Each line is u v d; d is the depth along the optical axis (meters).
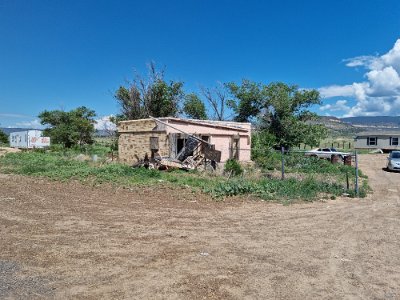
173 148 22.64
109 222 9.17
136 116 40.34
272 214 10.48
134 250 6.98
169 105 41.03
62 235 7.95
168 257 6.61
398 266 6.39
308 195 13.49
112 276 5.71
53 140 56.94
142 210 10.70
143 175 17.75
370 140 60.97
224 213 10.48
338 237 8.20
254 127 43.19
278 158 27.75
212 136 24.62
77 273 5.82
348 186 15.55
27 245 7.22
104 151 39.50
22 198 12.46
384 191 16.27
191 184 15.55
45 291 5.17
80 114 61.59
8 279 5.56
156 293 5.14
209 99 45.34
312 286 5.48
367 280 5.75
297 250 7.19
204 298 5.01
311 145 42.78
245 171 19.94
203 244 7.43
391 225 9.45
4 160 27.45
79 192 13.77
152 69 40.50
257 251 7.07
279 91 42.69
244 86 44.34
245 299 5.01
